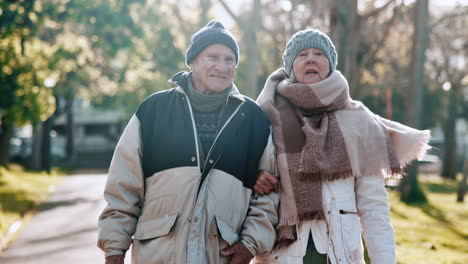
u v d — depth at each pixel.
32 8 14.10
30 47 15.04
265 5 13.26
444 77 27.75
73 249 7.88
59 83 26.56
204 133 2.91
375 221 2.92
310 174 2.87
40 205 13.39
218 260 2.81
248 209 2.94
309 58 2.99
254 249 2.84
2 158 24.12
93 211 12.24
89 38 18.84
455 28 23.67
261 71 17.89
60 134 55.94
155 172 2.84
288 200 2.89
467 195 19.38
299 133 2.95
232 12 11.41
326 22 11.89
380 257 2.87
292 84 2.98
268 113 3.06
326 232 2.86
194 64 3.02
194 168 2.81
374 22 14.56
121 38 18.75
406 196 16.14
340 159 2.87
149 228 2.81
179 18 21.38
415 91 15.62
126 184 2.87
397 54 18.27
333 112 2.99
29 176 21.38
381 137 2.95
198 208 2.78
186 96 2.92
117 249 2.82
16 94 14.59
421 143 3.01
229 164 2.86
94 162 38.81
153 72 27.89
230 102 2.96
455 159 30.81
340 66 11.03
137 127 2.91
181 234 2.77
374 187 2.94
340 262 2.82
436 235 9.23
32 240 8.63
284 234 2.90
